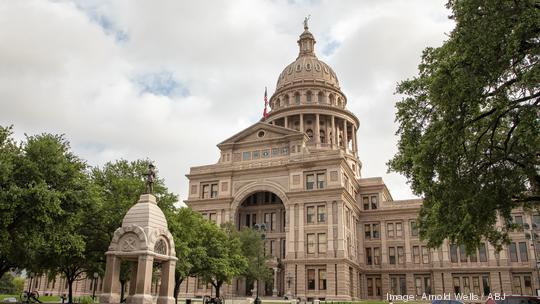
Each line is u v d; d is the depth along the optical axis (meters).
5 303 39.41
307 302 63.41
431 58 26.23
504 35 20.22
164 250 27.97
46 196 28.19
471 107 22.72
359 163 106.25
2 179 27.55
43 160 31.72
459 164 24.72
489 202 25.17
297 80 112.25
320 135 104.44
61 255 35.47
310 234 70.62
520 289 72.44
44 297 72.38
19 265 36.66
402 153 29.41
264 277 63.81
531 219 73.75
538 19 19.14
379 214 84.31
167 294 27.48
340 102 113.31
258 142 81.31
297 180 74.25
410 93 27.00
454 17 22.30
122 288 40.66
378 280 81.19
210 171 81.00
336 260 67.06
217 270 49.72
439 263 77.94
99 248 38.31
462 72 20.67
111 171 43.12
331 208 70.19
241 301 60.34
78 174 34.12
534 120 23.05
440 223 28.16
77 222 33.19
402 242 81.50
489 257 75.19
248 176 78.62
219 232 55.44
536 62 21.33
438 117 25.75
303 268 68.81
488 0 20.20
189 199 81.19
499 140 27.94
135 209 27.61
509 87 23.19
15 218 29.06
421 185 26.86
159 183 43.84
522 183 27.53
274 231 79.19
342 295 65.19
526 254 73.06
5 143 30.73
